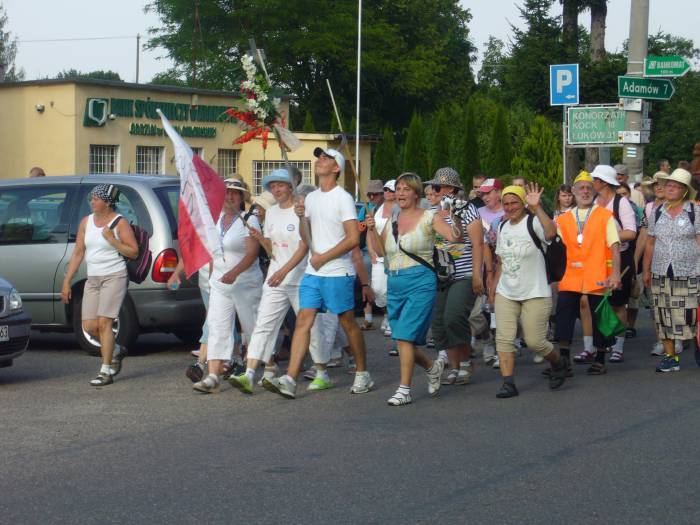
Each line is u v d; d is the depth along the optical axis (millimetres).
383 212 15297
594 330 12555
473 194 15508
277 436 9180
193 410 10453
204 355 11727
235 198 11594
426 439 9000
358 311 19844
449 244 11602
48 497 7254
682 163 20531
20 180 15211
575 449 8570
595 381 12086
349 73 67250
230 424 9742
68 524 6625
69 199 14805
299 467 8047
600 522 6594
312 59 66250
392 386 11867
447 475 7762
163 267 13969
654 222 12930
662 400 10789
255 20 64125
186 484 7566
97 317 11984
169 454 8531
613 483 7508
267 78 11320
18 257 14773
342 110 68250
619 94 19031
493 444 8789
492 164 50938
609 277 12430
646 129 19688
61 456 8484
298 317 11109
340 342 13172
